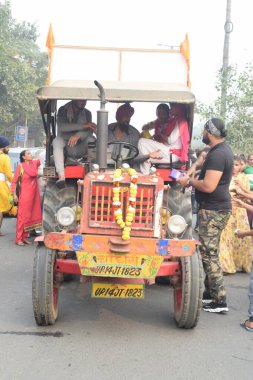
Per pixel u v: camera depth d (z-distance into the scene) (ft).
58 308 19.07
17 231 30.83
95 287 16.08
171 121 21.02
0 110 122.93
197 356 14.90
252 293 17.43
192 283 16.20
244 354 15.20
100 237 15.65
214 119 18.39
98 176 16.15
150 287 22.48
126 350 15.16
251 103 48.06
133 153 20.66
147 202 16.14
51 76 24.93
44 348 15.12
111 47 24.90
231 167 18.45
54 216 21.18
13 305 19.22
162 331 16.89
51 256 16.33
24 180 30.71
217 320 18.29
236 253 25.90
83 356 14.62
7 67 118.32
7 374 13.33
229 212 18.76
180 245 15.69
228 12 54.24
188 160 21.62
